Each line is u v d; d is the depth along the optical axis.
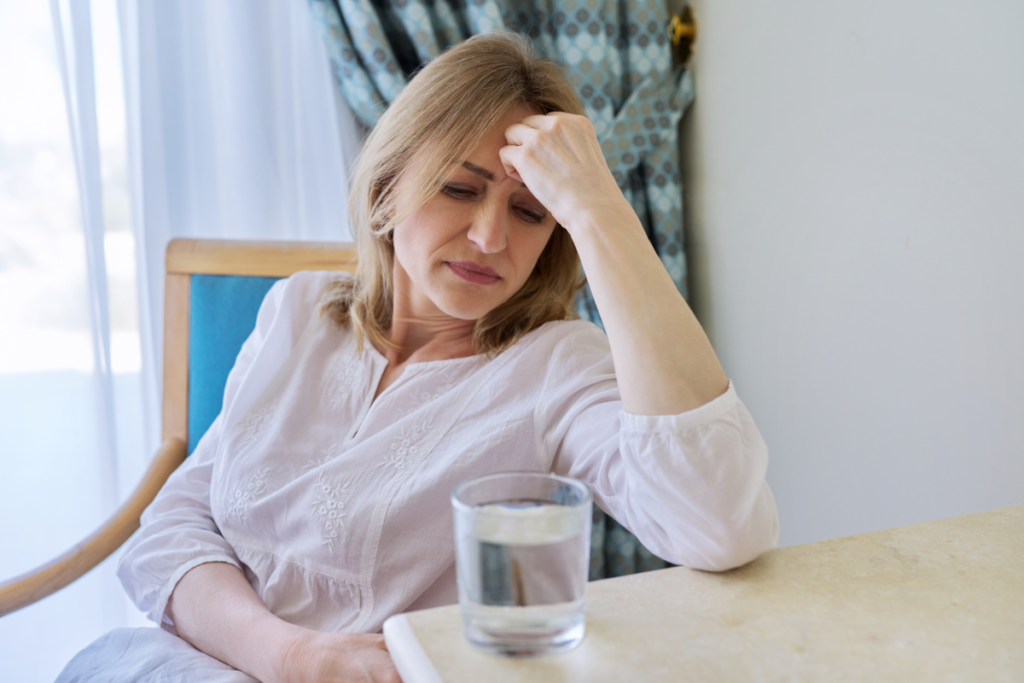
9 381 1.42
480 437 0.80
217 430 1.01
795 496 1.27
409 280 0.94
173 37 1.47
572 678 0.37
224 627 0.77
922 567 0.49
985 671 0.37
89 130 1.40
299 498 0.83
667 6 1.60
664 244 1.52
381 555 0.79
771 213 1.29
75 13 1.37
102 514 1.47
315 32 1.52
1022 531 0.55
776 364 1.30
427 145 0.80
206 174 1.51
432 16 1.50
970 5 0.86
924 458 0.98
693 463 0.54
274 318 1.02
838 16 1.09
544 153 0.70
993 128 0.84
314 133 1.55
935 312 0.94
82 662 0.80
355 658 0.68
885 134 1.02
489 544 0.39
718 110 1.45
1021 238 0.81
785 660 0.39
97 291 1.43
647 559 1.59
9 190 1.40
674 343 0.58
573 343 0.85
